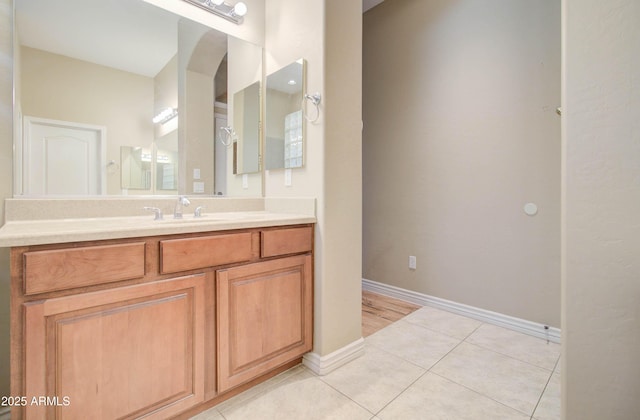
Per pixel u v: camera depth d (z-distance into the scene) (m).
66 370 0.98
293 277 1.63
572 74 1.03
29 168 1.37
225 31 1.97
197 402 1.28
